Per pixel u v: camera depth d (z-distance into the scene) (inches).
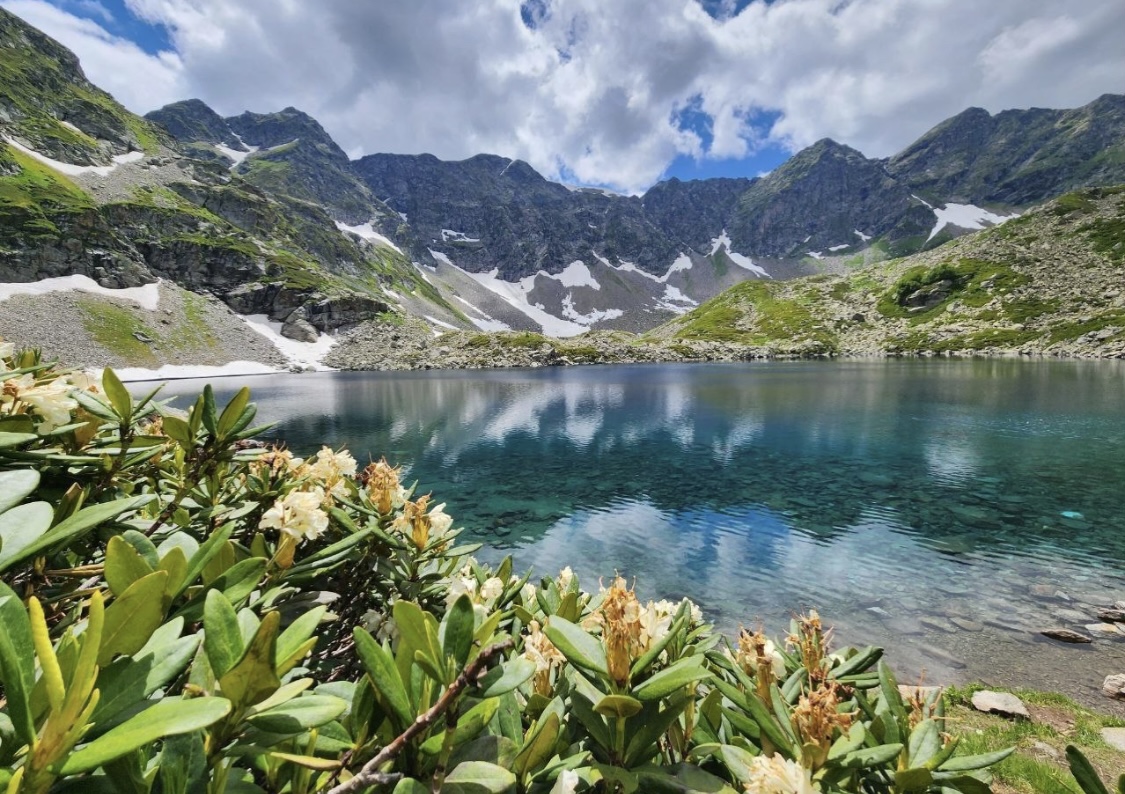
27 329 4195.4
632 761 77.2
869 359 5191.9
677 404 2422.5
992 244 6683.1
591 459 1443.2
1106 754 348.8
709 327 7411.4
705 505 1034.1
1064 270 5654.5
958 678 481.1
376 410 2479.1
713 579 709.9
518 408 2449.6
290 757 55.4
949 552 779.4
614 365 5556.1
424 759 61.7
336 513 128.0
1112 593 642.8
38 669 51.1
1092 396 2220.7
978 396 2338.8
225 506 130.3
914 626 576.7
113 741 41.6
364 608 137.6
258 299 6560.0
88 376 140.1
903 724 91.0
